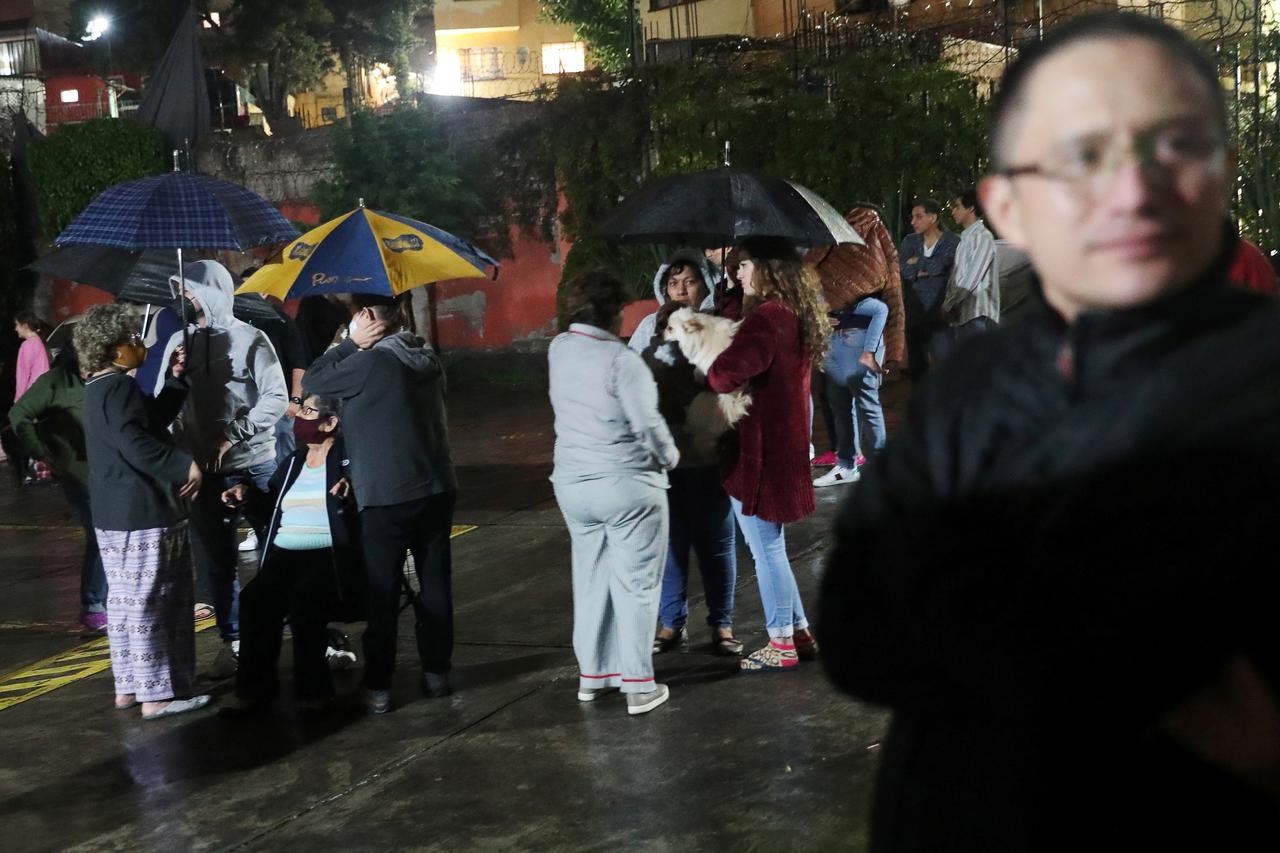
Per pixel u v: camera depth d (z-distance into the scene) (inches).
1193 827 42.1
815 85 584.1
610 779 173.5
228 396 241.4
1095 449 42.2
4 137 707.4
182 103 690.2
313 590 205.0
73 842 167.0
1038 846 43.5
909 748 49.9
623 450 191.6
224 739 200.5
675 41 753.0
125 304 213.3
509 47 1549.0
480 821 163.8
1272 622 39.1
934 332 347.6
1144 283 41.3
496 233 641.6
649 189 232.2
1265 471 39.3
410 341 204.1
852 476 343.3
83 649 264.1
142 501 209.8
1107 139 40.9
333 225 215.3
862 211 328.8
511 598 271.4
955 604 44.1
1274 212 477.1
